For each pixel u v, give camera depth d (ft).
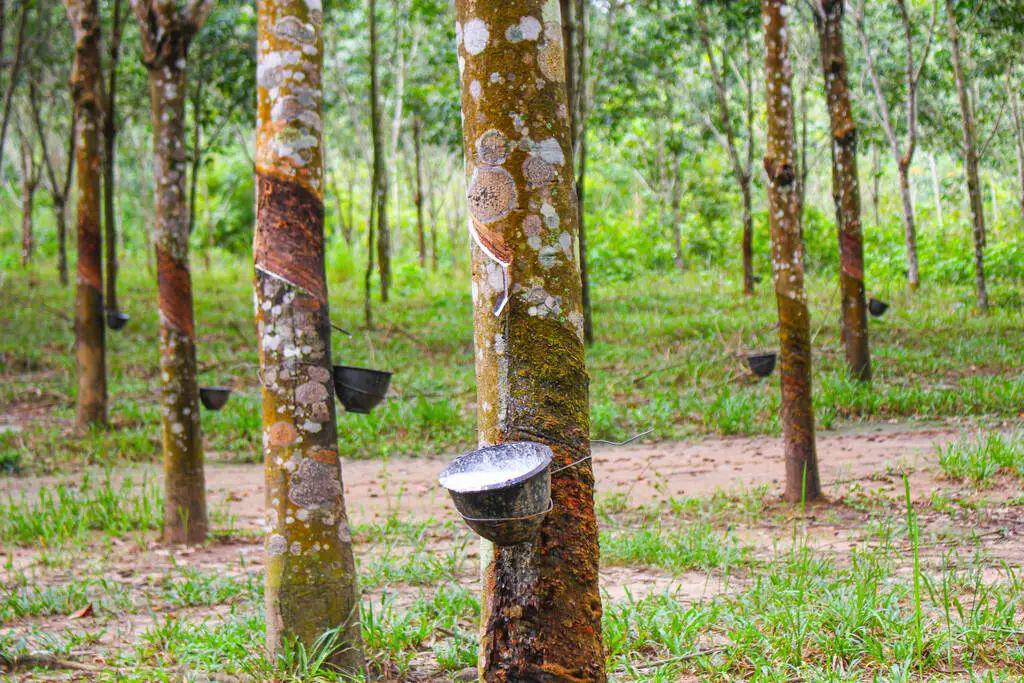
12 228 112.88
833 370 39.29
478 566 20.20
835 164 37.63
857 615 14.51
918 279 66.44
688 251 99.14
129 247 114.83
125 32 61.98
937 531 21.06
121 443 33.45
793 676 13.01
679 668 13.57
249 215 109.70
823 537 21.44
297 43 14.14
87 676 13.67
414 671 13.99
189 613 17.54
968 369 39.73
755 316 57.88
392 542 22.65
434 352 50.31
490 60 9.63
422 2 56.80
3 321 57.41
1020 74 71.46
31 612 17.37
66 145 86.48
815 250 85.30
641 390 39.60
